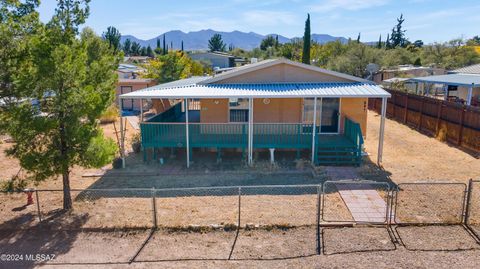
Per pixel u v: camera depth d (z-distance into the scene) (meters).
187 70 40.06
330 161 14.09
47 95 9.13
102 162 9.74
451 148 16.62
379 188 11.60
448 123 17.94
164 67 33.94
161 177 13.28
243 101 16.23
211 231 8.93
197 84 15.87
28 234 8.99
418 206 10.11
